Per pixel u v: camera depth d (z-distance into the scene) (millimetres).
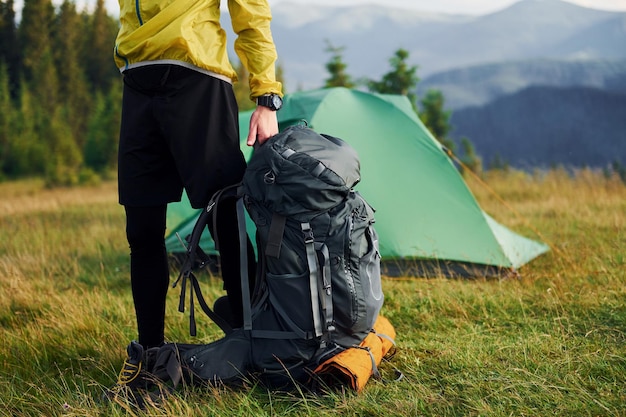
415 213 4891
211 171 2369
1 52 77562
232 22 2422
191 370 2473
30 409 2383
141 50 2275
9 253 5902
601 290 3883
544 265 4883
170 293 4191
